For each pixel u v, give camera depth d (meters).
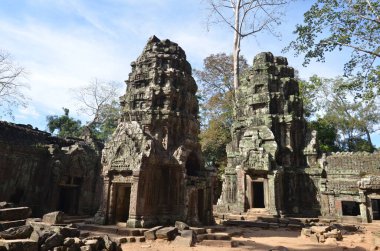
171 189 18.69
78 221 20.81
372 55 18.25
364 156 30.50
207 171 21.16
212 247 13.45
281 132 32.47
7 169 22.59
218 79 46.81
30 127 27.11
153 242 14.05
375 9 17.17
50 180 23.95
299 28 19.42
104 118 51.97
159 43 21.78
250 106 34.53
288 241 16.44
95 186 26.97
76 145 26.20
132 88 21.34
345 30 18.27
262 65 35.22
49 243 9.58
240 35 38.00
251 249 13.40
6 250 8.41
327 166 31.36
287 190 30.64
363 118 48.66
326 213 29.00
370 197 27.56
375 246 14.52
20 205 22.91
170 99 19.94
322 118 46.34
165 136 19.38
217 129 44.53
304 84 46.44
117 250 11.42
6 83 31.86
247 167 29.27
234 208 29.91
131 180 17.34
